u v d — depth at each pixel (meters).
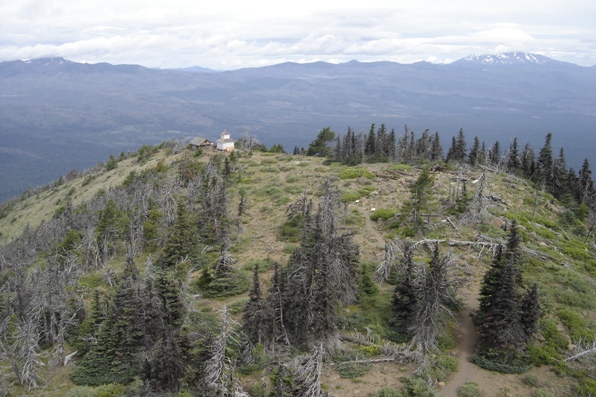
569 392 28.30
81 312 40.25
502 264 32.22
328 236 39.00
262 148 118.12
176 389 28.64
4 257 68.19
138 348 33.81
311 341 32.03
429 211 53.09
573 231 61.38
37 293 42.62
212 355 26.20
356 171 78.31
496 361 30.84
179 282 39.91
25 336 35.09
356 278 39.22
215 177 73.69
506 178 77.75
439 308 32.72
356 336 33.97
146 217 62.12
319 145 114.19
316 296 31.98
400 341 33.69
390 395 27.25
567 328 34.09
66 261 50.91
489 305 32.75
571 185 89.62
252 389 28.14
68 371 34.94
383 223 53.97
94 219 69.12
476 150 101.81
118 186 95.06
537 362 30.70
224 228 52.38
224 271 42.34
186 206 61.97
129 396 29.31
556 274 41.22
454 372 30.22
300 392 25.19
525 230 51.06
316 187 71.62
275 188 70.88
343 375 29.80
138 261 53.31
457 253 44.88
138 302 34.94
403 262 38.94
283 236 53.56
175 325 36.06
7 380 34.75
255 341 32.41
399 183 69.94
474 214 51.44
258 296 32.69
